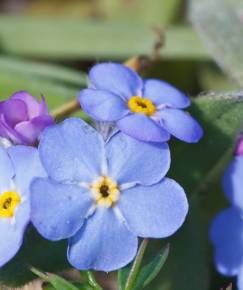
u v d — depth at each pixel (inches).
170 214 2.7
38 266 2.8
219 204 3.5
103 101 2.9
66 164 2.7
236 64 3.5
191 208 3.3
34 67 3.5
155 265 2.7
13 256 2.7
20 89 3.4
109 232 2.7
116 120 2.8
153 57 3.5
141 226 2.7
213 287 3.4
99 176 2.8
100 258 2.7
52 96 3.4
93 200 2.7
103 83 3.0
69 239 2.7
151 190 2.8
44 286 2.8
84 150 2.8
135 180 2.8
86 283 2.8
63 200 2.7
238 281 3.0
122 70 3.0
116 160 2.8
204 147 3.1
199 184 3.1
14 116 2.8
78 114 3.2
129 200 2.8
